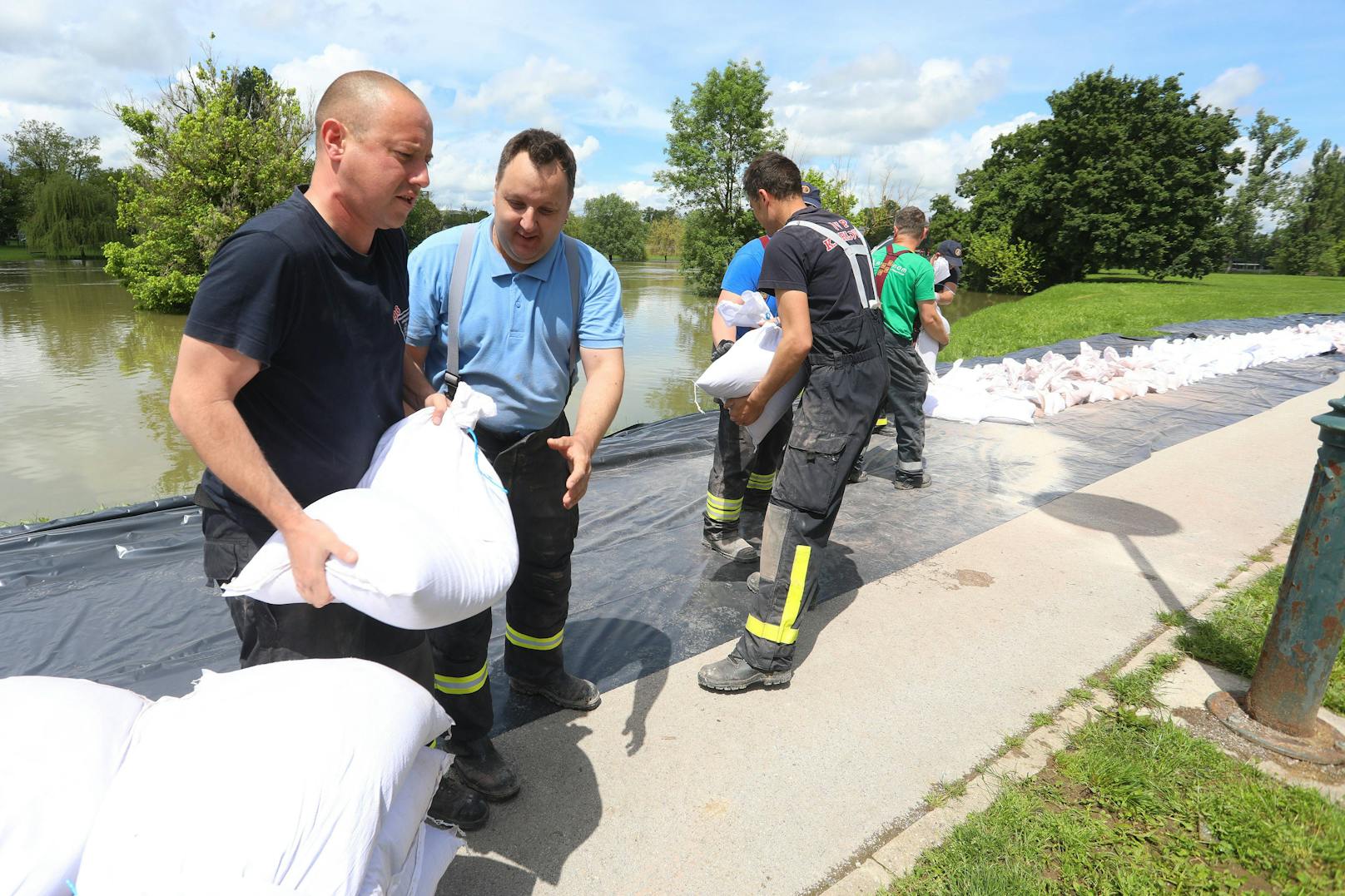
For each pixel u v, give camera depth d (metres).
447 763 1.55
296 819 1.12
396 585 1.31
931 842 2.04
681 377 12.81
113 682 2.71
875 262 4.70
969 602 3.41
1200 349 9.28
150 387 11.22
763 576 2.70
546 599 2.46
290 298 1.40
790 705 2.65
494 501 1.73
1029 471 5.31
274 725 1.21
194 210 20.81
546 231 1.94
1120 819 2.10
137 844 1.07
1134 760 2.31
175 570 3.54
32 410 9.59
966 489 4.93
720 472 3.84
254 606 1.55
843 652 2.99
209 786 1.12
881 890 1.88
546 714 2.59
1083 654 2.97
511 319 2.08
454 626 2.03
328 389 1.54
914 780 2.27
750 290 3.79
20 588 3.34
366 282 1.57
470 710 2.12
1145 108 40.25
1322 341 10.55
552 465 2.28
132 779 1.13
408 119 1.40
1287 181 81.94
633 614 3.30
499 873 1.93
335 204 1.46
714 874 1.94
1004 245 39.75
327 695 1.29
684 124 38.53
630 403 10.66
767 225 3.15
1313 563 2.31
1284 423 6.66
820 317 2.64
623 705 2.64
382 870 1.29
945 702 2.66
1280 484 5.07
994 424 6.56
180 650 2.92
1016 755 2.38
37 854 1.04
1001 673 2.84
